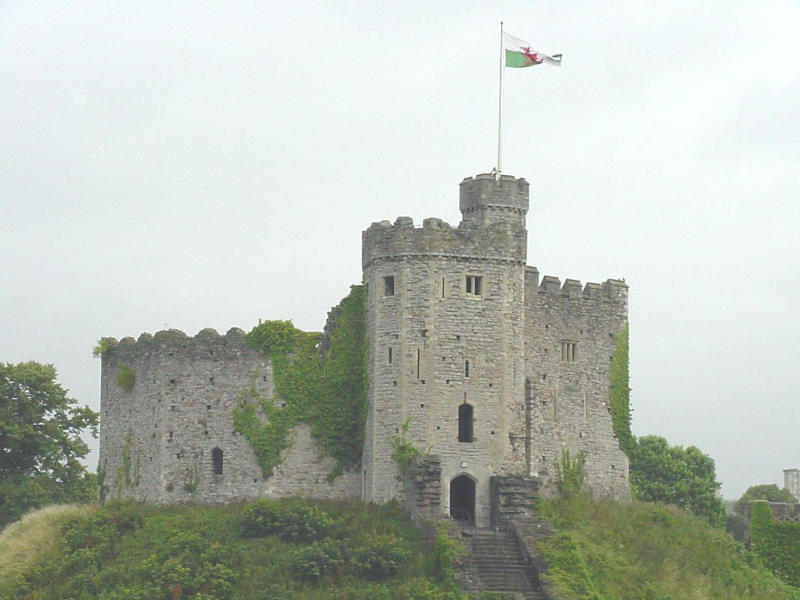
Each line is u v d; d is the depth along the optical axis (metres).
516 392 146.50
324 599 127.12
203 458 152.62
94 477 178.62
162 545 137.88
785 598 145.25
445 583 129.38
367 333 148.25
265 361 152.12
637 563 138.75
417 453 142.75
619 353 162.38
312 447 150.38
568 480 155.25
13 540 145.75
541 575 131.62
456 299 145.75
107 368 163.50
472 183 156.12
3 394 169.25
